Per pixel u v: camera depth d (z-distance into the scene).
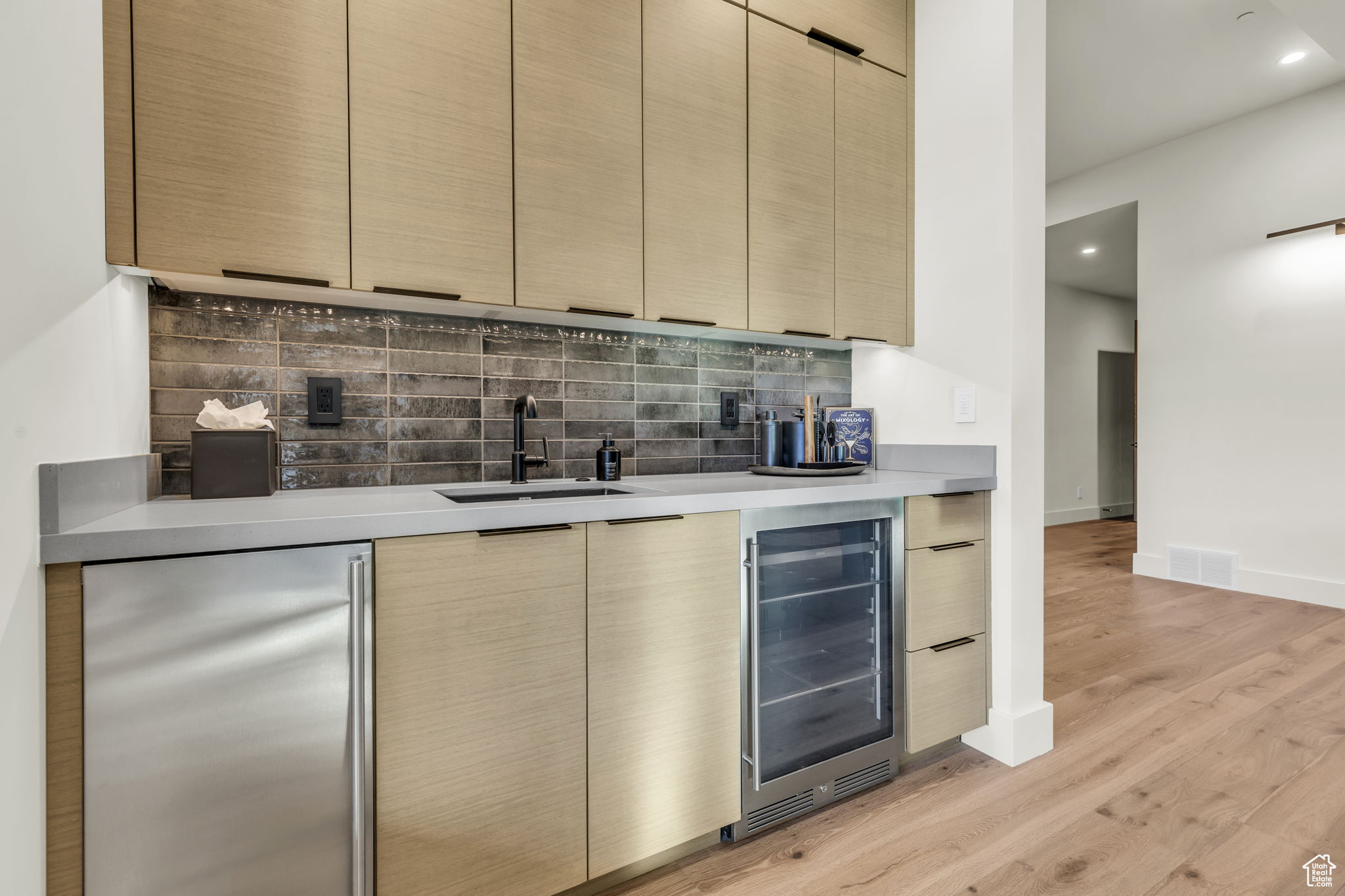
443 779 1.11
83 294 0.99
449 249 1.39
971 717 1.86
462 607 1.12
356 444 1.59
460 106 1.39
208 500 1.31
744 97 1.82
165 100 1.13
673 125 1.70
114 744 0.89
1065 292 6.64
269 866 0.98
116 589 0.88
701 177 1.74
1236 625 3.13
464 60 1.40
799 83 1.93
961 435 2.04
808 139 1.95
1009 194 1.88
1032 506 1.93
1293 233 3.57
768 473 2.07
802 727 1.61
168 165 1.13
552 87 1.51
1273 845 1.44
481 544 1.14
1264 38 3.03
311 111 1.24
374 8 1.30
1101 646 2.84
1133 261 5.73
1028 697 1.91
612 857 1.29
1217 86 3.46
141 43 1.11
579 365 1.93
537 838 1.20
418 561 1.08
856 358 2.49
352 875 1.04
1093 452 6.94
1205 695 2.28
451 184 1.38
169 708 0.92
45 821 0.86
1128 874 1.35
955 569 1.83
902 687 1.75
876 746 1.71
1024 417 1.91
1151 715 2.12
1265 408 3.72
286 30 1.22
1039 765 1.83
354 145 1.28
